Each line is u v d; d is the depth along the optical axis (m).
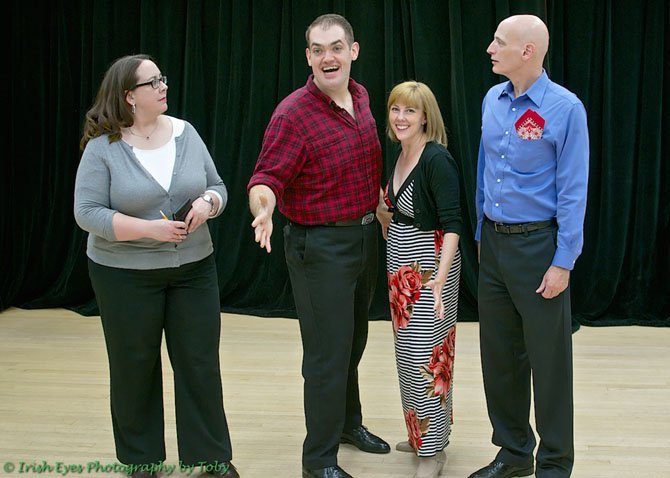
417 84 2.77
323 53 2.61
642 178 4.99
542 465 2.72
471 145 5.09
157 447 2.85
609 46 4.87
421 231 2.79
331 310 2.75
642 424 3.39
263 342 4.72
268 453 3.16
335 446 2.84
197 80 5.36
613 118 4.96
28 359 4.41
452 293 2.86
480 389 3.87
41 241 5.71
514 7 4.91
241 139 5.34
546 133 2.50
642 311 5.08
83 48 5.46
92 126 2.64
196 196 2.72
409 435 2.98
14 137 5.62
